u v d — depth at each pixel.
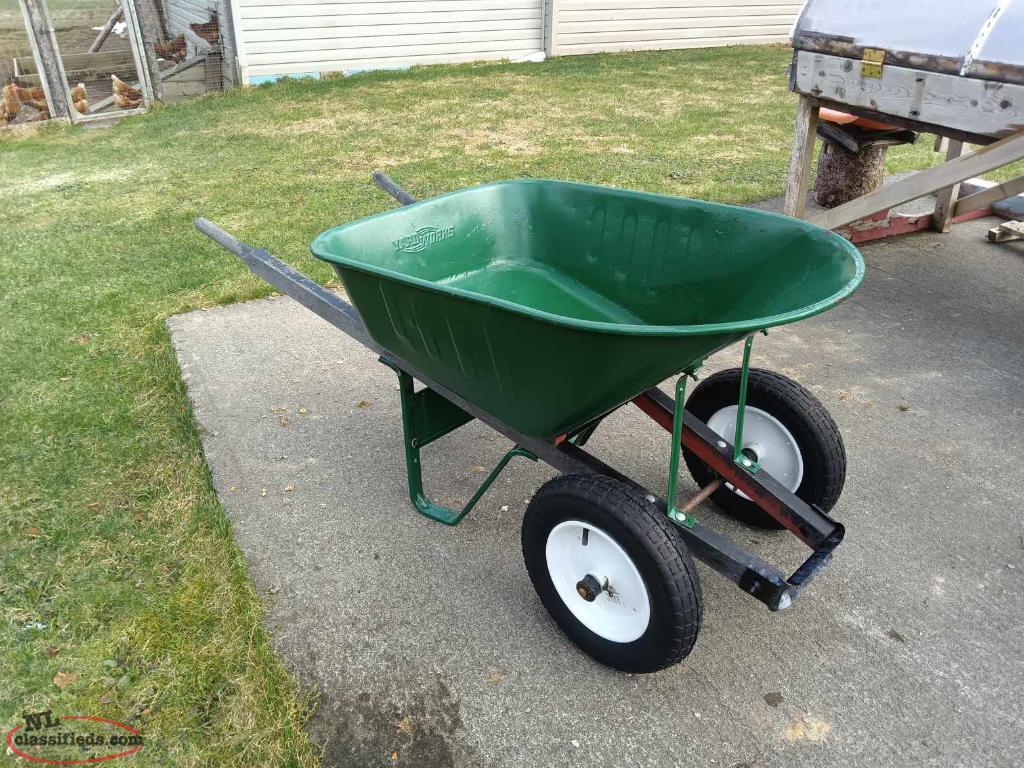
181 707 2.21
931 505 3.01
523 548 2.39
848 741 2.12
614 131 8.77
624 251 2.86
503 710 2.21
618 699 2.25
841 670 2.33
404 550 2.80
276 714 2.17
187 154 8.20
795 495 2.41
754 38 14.97
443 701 2.24
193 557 2.73
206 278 5.05
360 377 3.95
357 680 2.30
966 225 5.86
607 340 1.80
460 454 3.35
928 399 3.72
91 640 2.42
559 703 2.24
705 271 2.60
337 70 12.16
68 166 7.93
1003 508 2.99
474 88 11.10
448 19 12.62
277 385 3.88
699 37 14.58
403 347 2.47
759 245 2.42
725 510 2.95
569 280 3.09
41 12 9.44
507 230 3.14
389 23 12.21
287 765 2.04
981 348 4.18
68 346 4.21
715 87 11.09
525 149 8.08
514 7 13.04
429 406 2.82
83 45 13.83
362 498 3.07
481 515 2.98
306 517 2.97
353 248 2.71
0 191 7.13
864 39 4.22
